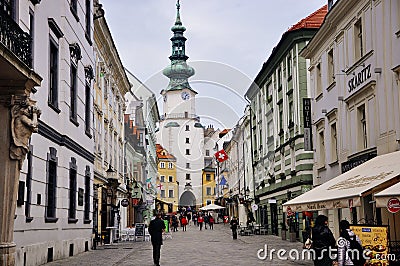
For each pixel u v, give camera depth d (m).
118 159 37.94
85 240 22.50
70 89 20.09
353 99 20.42
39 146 15.92
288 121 31.89
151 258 19.41
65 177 18.98
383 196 11.70
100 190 28.67
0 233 11.62
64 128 18.91
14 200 11.84
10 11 12.79
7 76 11.52
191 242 29.97
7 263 11.46
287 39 30.72
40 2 16.06
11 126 11.80
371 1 18.41
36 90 15.09
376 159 16.89
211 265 16.62
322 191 16.28
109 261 17.47
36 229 15.49
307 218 27.06
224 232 43.00
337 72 22.47
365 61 19.06
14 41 11.29
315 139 26.20
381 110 17.59
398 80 16.27
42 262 15.97
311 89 26.86
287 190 32.38
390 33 16.81
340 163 22.03
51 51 18.09
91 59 24.69
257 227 38.19
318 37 24.55
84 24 23.05
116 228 29.09
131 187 38.31
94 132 26.88
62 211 18.58
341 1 20.64
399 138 16.22
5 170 11.77
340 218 22.08
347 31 21.09
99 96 29.08
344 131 21.56
